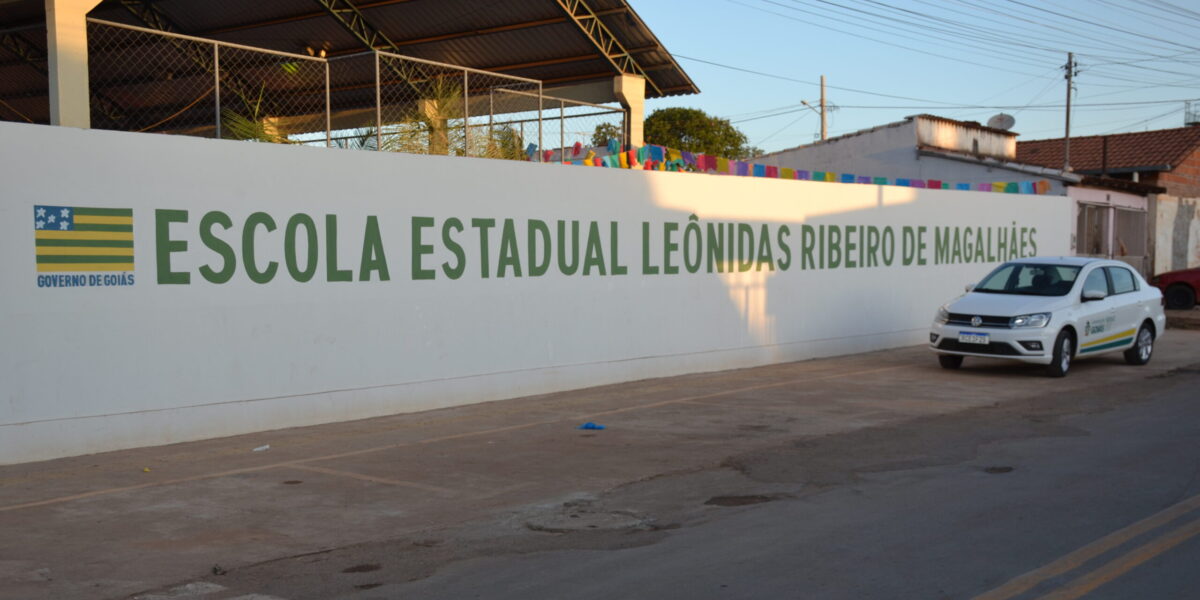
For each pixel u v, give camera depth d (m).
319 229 10.55
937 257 19.86
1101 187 27.94
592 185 13.37
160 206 9.38
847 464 8.67
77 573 5.76
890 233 18.66
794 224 16.61
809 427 10.51
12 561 5.98
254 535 6.58
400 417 11.13
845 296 17.72
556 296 12.98
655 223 14.27
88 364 8.96
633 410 11.64
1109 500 7.28
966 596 5.19
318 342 10.60
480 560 6.02
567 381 13.15
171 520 6.92
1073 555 5.91
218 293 9.80
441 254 11.66
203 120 18.59
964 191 20.45
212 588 5.52
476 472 8.44
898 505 7.20
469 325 11.98
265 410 10.21
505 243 12.34
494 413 11.42
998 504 7.18
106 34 16.36
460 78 16.77
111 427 9.13
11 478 8.11
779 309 16.41
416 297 11.45
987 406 11.91
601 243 13.52
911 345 19.27
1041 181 25.56
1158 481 7.90
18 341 8.55
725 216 15.35
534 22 17.88
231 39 18.56
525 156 14.18
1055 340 14.29
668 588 5.39
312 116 19.80
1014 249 21.91
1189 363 16.31
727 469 8.53
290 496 7.61
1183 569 5.63
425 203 11.48
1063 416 11.16
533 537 6.53
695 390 13.25
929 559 5.86
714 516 6.99
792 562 5.84
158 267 9.38
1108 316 15.25
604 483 8.05
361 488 7.86
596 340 13.52
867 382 14.06
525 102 16.11
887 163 29.53
